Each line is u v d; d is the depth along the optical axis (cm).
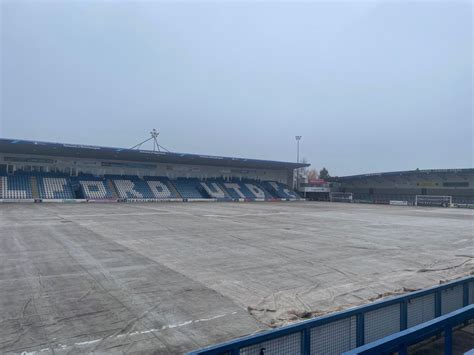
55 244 1225
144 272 865
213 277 834
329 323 406
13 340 485
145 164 5184
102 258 1015
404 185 5716
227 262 998
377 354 333
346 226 2017
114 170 4900
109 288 729
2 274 823
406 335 363
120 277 814
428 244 1409
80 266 914
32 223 1845
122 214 2500
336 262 1031
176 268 914
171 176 5419
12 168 4194
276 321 568
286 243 1352
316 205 4600
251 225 1948
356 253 1181
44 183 4162
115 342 485
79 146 3822
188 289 733
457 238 1591
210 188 5362
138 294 693
